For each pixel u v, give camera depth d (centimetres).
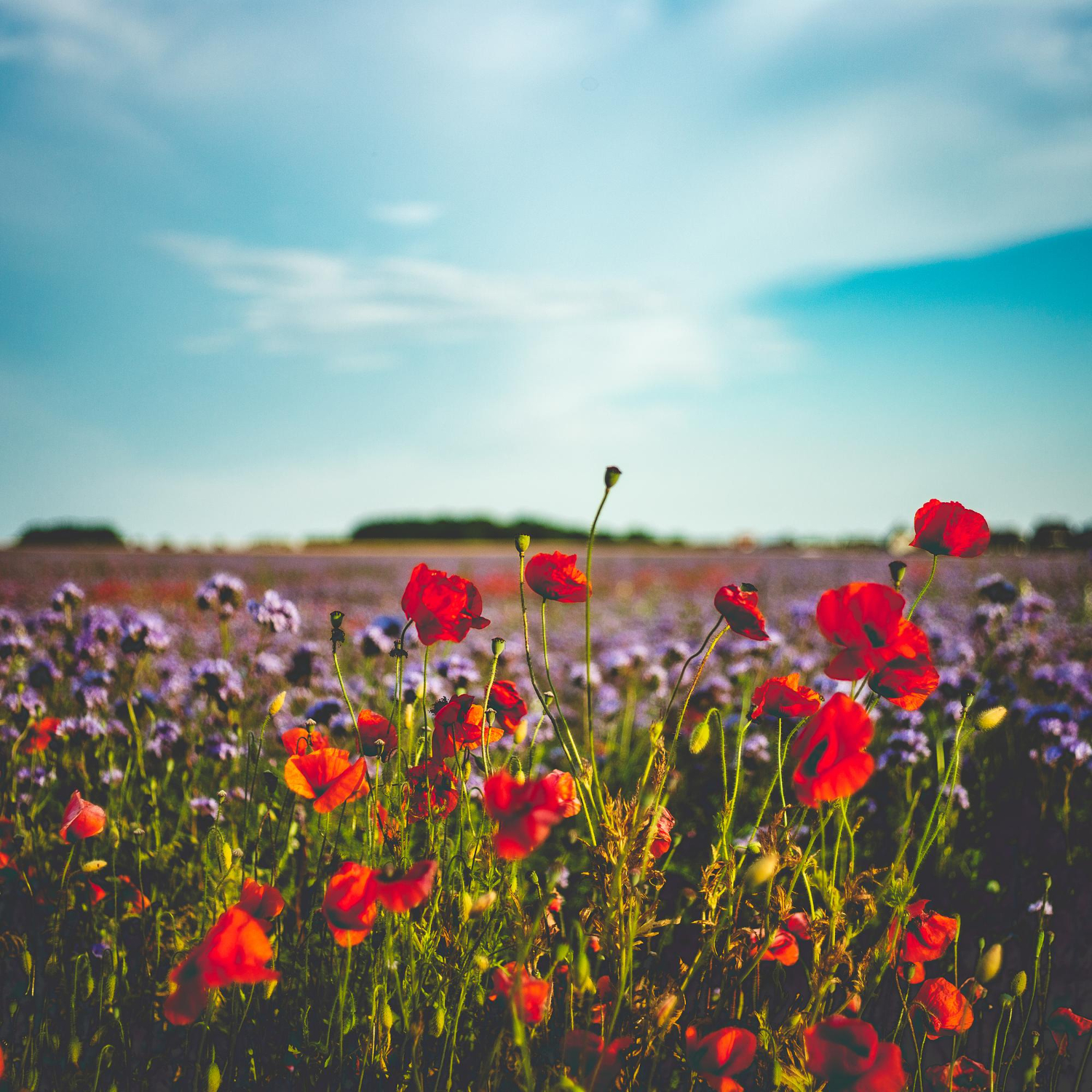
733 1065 149
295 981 201
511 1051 163
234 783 317
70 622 411
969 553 176
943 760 325
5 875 250
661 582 1738
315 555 2973
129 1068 197
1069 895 305
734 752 367
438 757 186
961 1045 212
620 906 159
